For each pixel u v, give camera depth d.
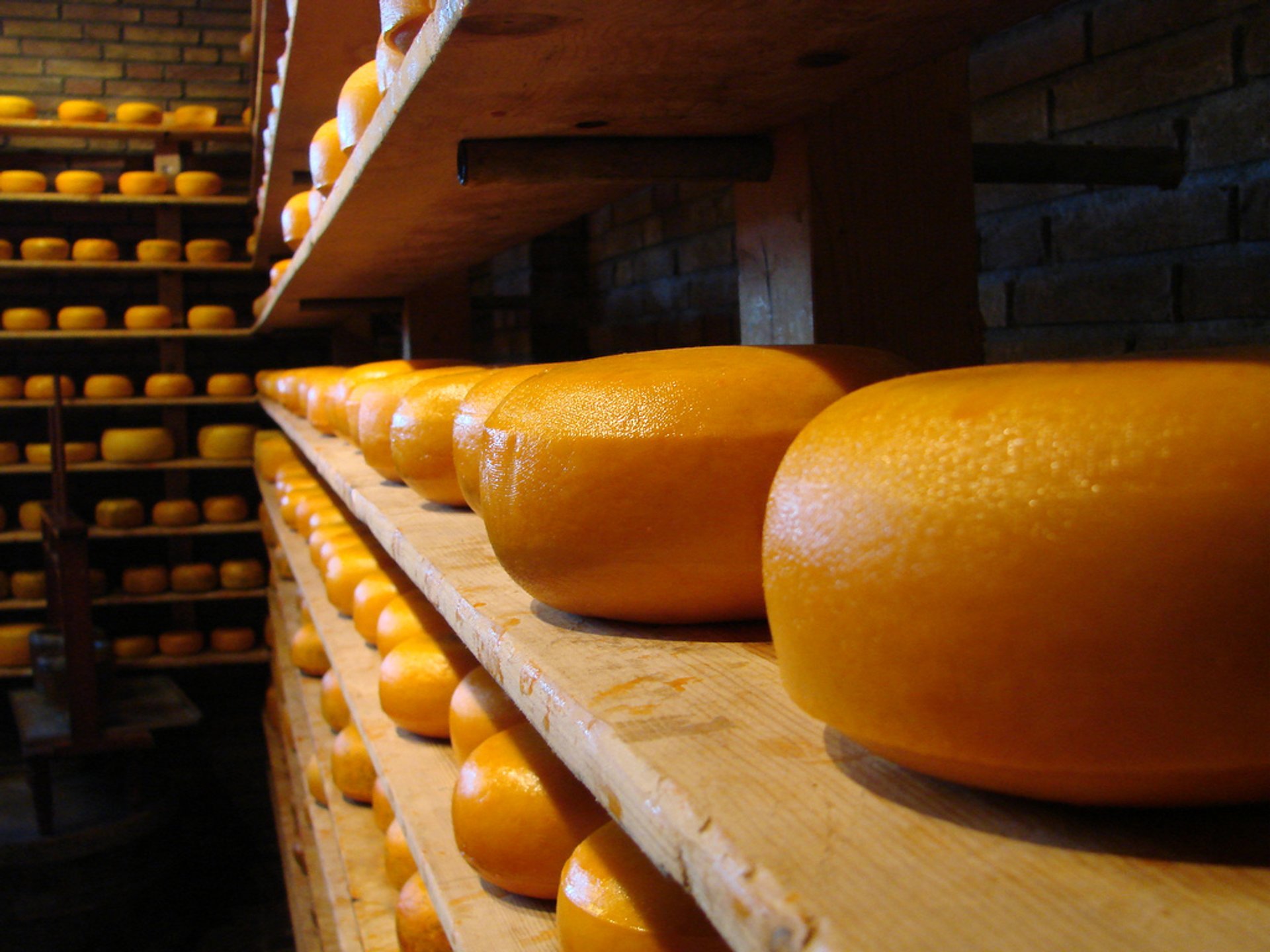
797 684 0.46
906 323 1.08
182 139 5.11
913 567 0.39
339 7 1.85
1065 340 1.83
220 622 5.68
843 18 0.70
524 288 4.07
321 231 1.63
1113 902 0.34
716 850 0.39
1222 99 1.52
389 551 1.09
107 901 3.38
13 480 5.41
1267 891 0.34
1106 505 0.36
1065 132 1.79
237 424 5.63
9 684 5.12
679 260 3.27
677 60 0.78
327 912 2.23
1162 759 0.36
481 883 0.99
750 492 0.63
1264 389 0.36
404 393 1.35
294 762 2.93
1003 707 0.37
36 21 5.36
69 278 5.46
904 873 0.36
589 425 0.65
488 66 0.76
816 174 1.03
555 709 0.56
